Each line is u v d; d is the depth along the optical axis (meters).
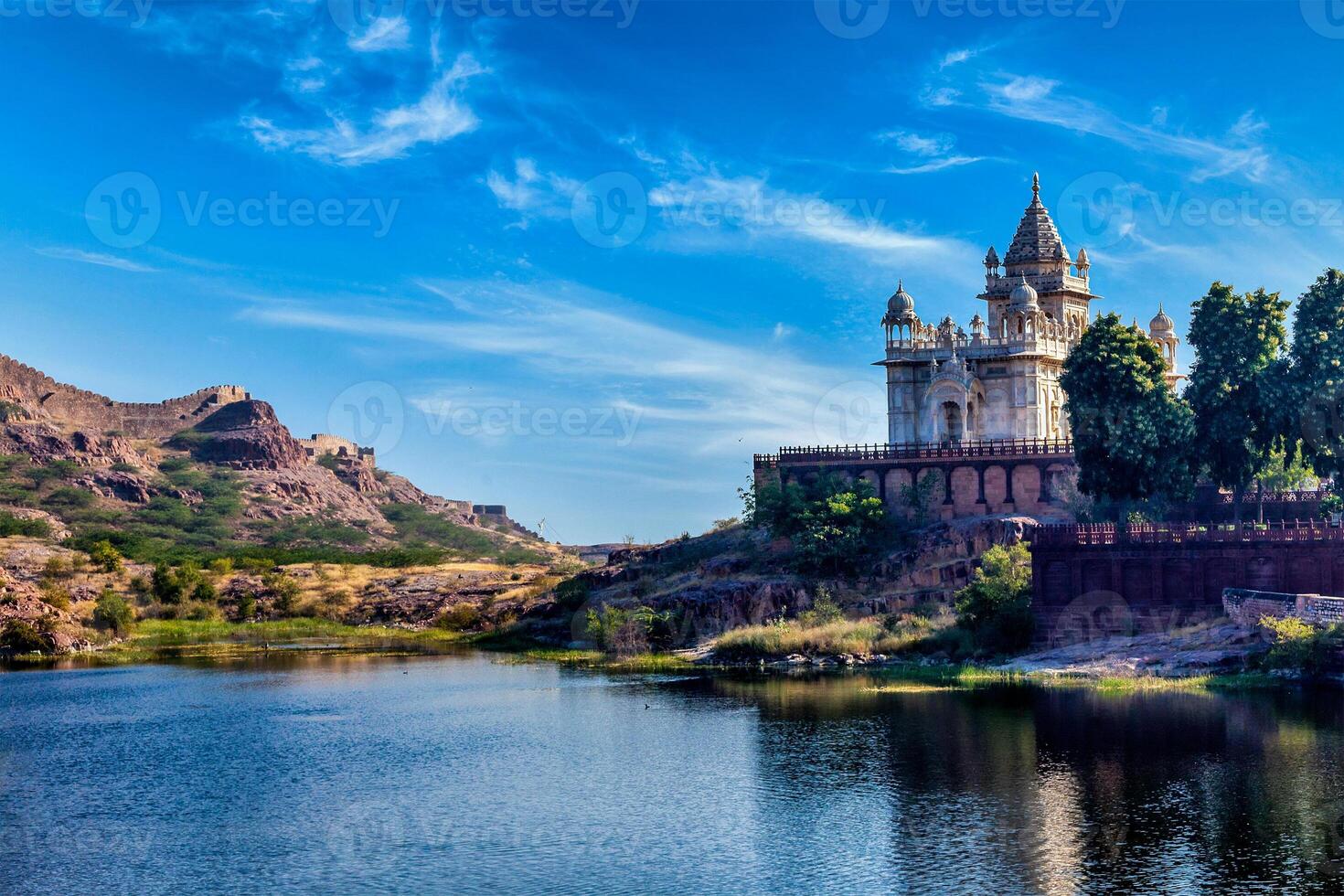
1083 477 110.94
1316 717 73.19
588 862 52.91
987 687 88.31
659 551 145.75
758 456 137.75
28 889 51.19
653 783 65.44
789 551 129.00
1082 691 84.38
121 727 85.25
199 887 51.06
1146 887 48.16
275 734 81.56
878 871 50.69
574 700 92.19
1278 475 128.12
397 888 50.47
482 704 92.19
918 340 142.50
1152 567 98.12
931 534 121.94
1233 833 53.88
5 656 134.62
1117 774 62.97
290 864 53.62
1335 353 105.12
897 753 69.19
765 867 51.66
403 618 163.12
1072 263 152.00
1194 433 108.50
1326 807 56.78
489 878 51.34
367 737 80.00
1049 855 51.88
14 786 67.62
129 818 61.06
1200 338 110.19
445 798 63.69
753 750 71.81
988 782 62.75
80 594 167.38
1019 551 106.31
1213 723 72.50
